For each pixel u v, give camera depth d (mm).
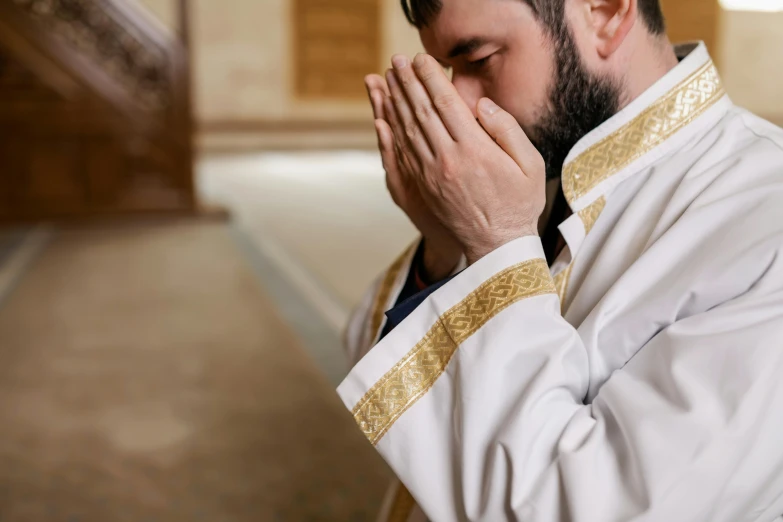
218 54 14102
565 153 1006
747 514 776
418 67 901
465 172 897
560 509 778
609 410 812
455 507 875
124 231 6570
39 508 2412
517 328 854
